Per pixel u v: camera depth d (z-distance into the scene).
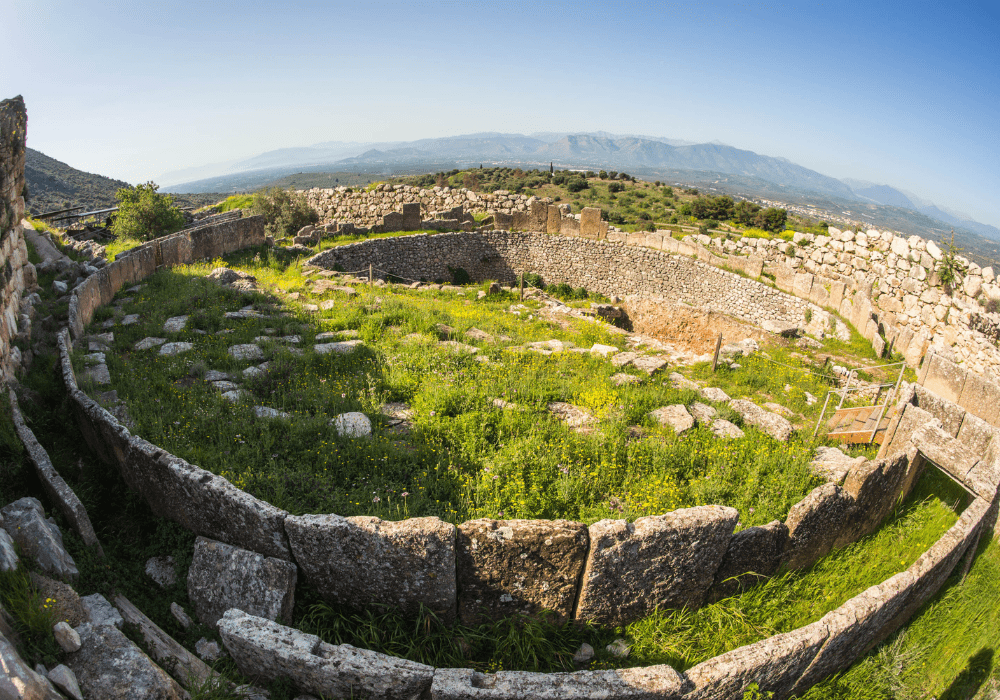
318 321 13.70
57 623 4.00
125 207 22.89
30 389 7.91
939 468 7.25
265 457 6.99
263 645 4.20
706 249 24.61
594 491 7.04
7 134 8.43
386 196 31.94
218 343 11.24
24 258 11.30
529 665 4.86
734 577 5.71
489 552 4.84
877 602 5.30
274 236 29.03
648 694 4.26
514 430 8.38
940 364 10.88
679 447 8.24
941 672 5.64
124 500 6.18
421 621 4.95
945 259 15.79
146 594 5.21
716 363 13.05
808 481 7.78
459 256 28.19
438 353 11.61
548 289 28.52
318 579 5.05
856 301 17.69
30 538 4.84
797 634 4.90
